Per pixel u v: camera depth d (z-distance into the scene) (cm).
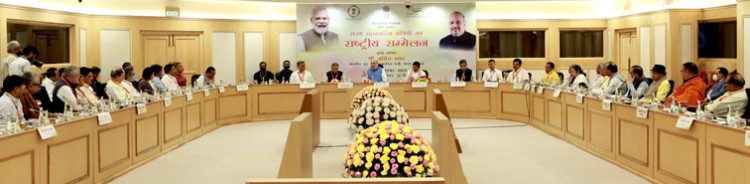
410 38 1409
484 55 1480
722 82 760
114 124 646
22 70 786
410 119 1173
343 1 1395
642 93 854
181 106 871
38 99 791
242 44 1397
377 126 419
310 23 1399
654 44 1227
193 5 1345
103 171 620
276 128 1055
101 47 1232
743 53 998
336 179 273
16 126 491
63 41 1166
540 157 759
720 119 525
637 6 1312
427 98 1188
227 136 961
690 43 1175
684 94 754
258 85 1152
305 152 541
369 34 1406
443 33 1406
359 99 914
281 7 1439
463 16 1401
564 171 673
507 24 1455
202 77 1097
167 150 811
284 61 1352
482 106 1183
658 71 836
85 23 1202
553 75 1129
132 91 854
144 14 1285
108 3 1245
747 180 454
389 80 1410
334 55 1406
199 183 631
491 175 657
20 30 1091
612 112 707
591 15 1451
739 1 1005
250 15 1414
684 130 544
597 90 838
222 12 1383
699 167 521
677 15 1167
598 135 756
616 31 1416
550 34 1456
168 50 1328
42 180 505
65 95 698
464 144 867
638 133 640
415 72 1259
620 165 688
